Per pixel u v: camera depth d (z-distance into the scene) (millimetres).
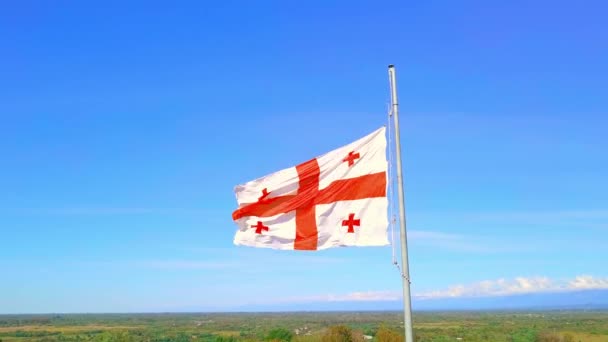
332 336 69812
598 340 114000
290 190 14484
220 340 91688
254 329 193375
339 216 14094
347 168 14273
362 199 14031
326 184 14344
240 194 14594
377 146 14117
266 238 14367
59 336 174375
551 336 108562
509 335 124562
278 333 83250
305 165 14547
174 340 142875
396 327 169125
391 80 13523
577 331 143250
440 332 142625
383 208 13828
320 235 14164
